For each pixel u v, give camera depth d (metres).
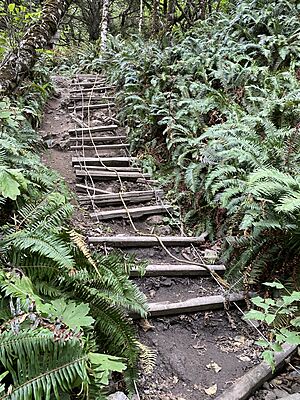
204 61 6.42
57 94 8.08
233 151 3.72
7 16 6.17
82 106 7.31
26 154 3.91
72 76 9.68
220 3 11.54
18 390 1.63
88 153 5.89
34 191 3.36
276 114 4.48
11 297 1.91
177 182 4.88
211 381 2.54
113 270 2.60
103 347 2.38
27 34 6.36
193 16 11.95
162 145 5.75
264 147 3.89
